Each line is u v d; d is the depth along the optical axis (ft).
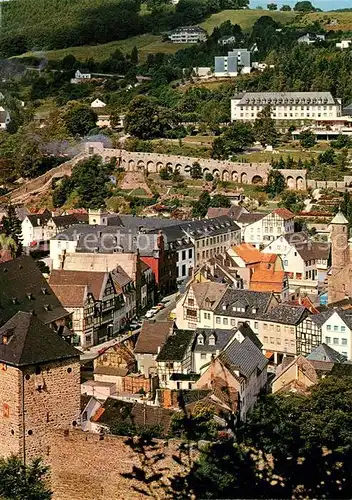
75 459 198.90
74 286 438.40
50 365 222.07
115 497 193.98
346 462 181.78
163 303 547.49
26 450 218.79
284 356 393.09
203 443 190.80
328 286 512.63
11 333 224.53
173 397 299.99
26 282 412.36
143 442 191.21
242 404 305.73
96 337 446.60
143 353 368.27
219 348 358.43
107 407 274.57
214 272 490.90
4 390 219.82
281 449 186.91
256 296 433.48
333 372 330.95
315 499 176.45
